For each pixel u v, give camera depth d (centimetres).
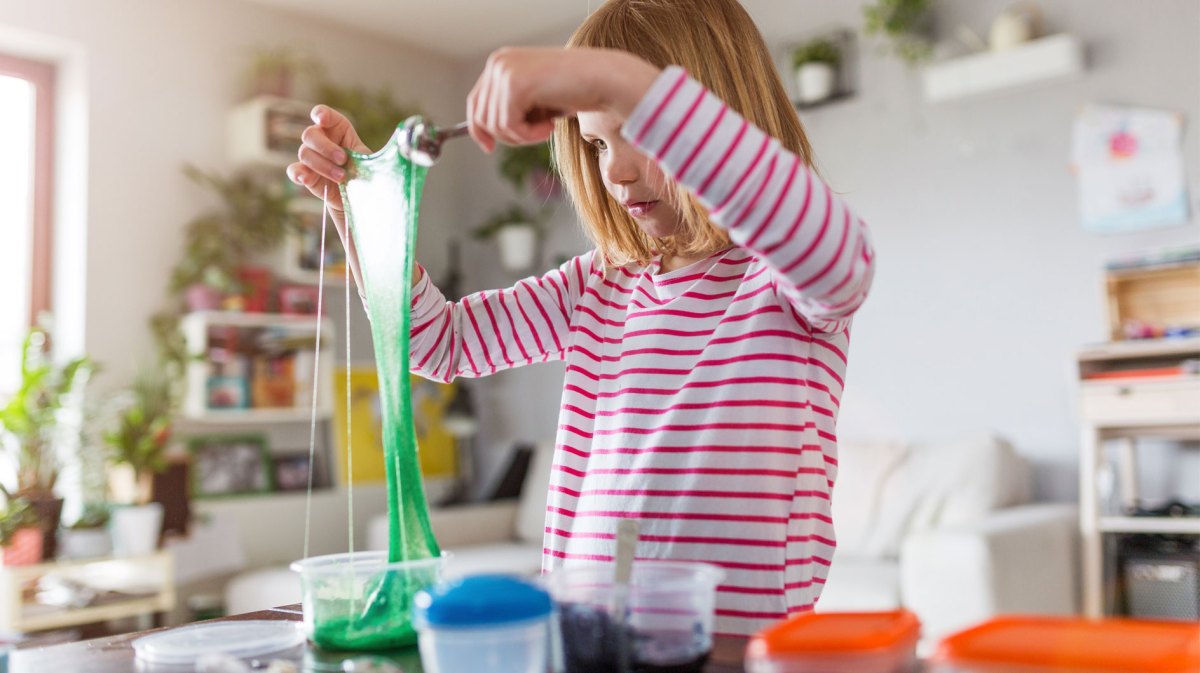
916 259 329
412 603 65
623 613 54
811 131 351
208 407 346
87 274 335
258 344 367
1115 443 289
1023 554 243
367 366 400
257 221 366
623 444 86
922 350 327
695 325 87
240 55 382
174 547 312
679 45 86
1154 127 285
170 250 356
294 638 67
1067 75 298
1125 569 264
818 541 82
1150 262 270
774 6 361
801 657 47
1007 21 302
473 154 461
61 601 277
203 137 368
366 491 386
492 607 49
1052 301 302
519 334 99
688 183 61
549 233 427
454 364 98
